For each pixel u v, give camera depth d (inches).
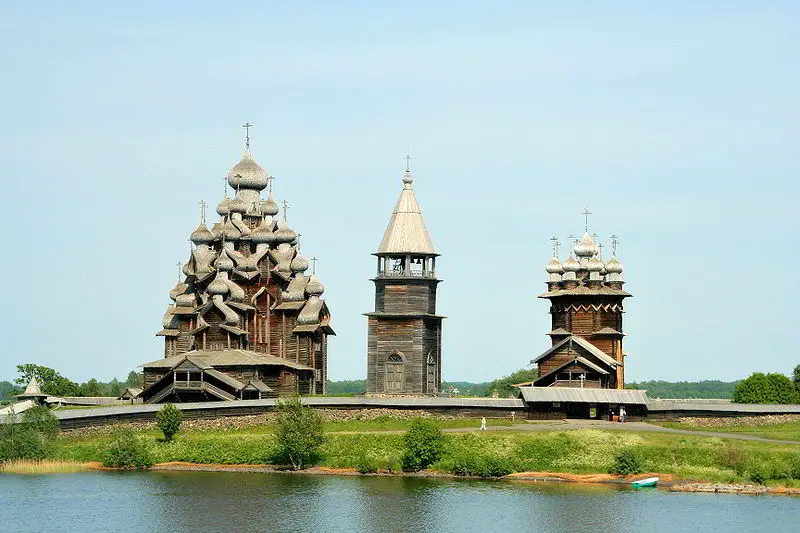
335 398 6368.1
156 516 4785.9
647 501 4990.2
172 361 7057.1
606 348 7185.0
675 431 5925.2
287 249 7613.2
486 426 6053.2
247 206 7677.2
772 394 7362.2
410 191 6865.2
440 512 4830.2
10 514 4810.5
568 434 5674.2
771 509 4874.5
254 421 6141.7
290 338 7455.7
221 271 7332.7
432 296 6820.9
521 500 5004.9
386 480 5403.5
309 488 5236.2
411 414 6225.4
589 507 4894.2
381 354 6717.5
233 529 4618.6
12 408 6314.0
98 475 5536.4
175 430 5851.4
